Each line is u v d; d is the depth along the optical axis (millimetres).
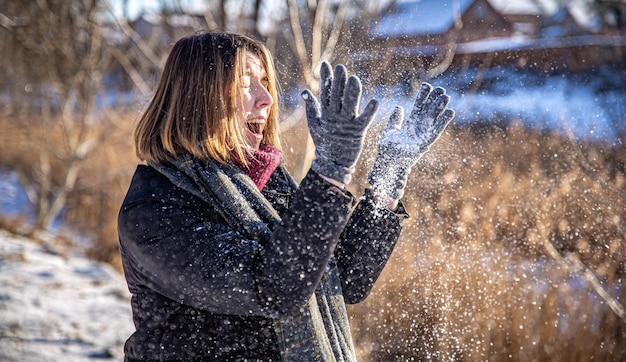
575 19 10227
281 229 1319
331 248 1317
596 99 5891
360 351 3488
